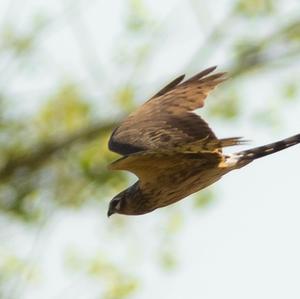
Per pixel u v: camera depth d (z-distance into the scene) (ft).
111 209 35.76
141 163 32.48
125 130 32.19
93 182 59.11
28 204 58.39
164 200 34.55
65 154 59.98
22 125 60.34
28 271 55.36
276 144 33.17
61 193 59.00
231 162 33.04
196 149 31.32
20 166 60.13
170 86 33.55
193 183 33.60
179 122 31.50
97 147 59.88
